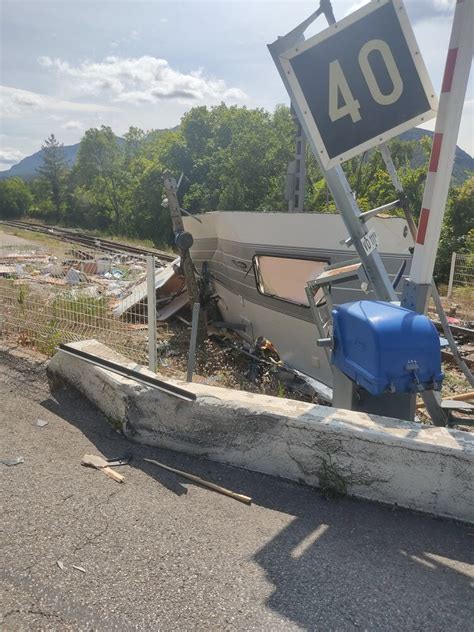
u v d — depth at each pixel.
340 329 3.54
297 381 6.59
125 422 4.12
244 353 7.61
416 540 2.88
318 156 3.74
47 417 4.52
